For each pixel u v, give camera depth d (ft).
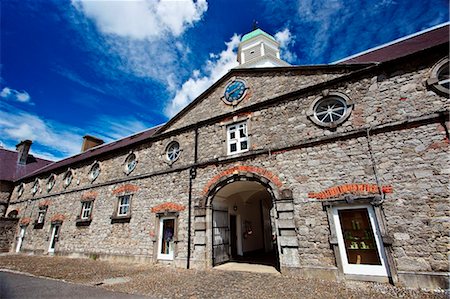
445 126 19.17
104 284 20.81
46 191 53.67
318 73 27.27
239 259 34.22
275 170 25.79
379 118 22.04
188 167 32.48
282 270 22.48
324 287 18.43
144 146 39.55
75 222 43.04
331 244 20.92
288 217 23.41
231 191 32.73
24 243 51.49
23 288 19.08
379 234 19.47
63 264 32.58
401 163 20.03
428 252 17.52
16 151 74.54
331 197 22.06
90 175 45.65
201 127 33.99
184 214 30.68
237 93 32.53
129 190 37.73
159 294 17.57
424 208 18.38
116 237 36.19
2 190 63.72
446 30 24.67
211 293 17.67
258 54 67.77
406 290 17.04
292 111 27.09
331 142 23.62
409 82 21.67
